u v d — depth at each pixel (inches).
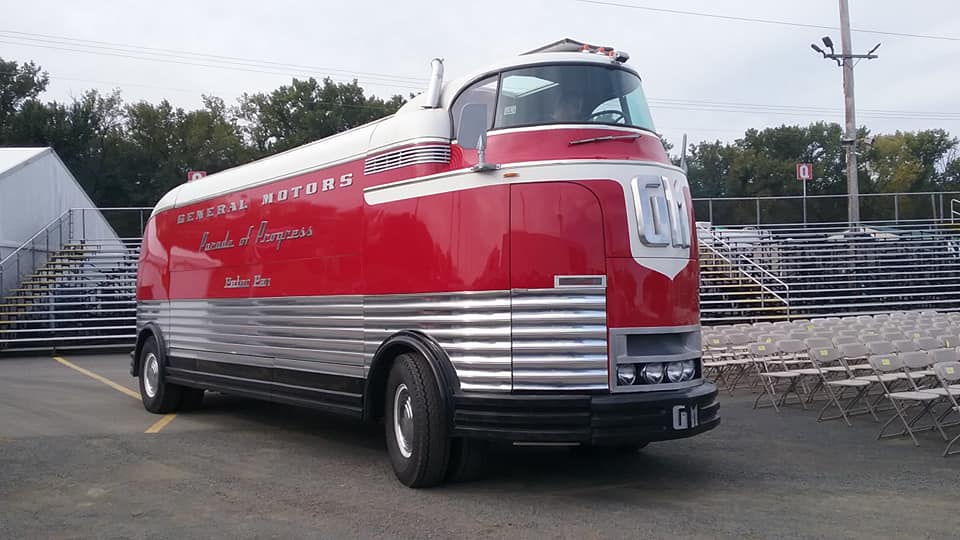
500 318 251.8
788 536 215.0
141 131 2007.9
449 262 264.5
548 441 243.8
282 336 343.6
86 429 389.1
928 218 1123.9
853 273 961.5
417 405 261.0
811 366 478.3
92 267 954.7
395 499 256.8
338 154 320.8
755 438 347.9
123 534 226.1
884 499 250.4
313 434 374.6
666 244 261.4
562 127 263.1
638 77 291.0
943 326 524.4
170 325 439.2
